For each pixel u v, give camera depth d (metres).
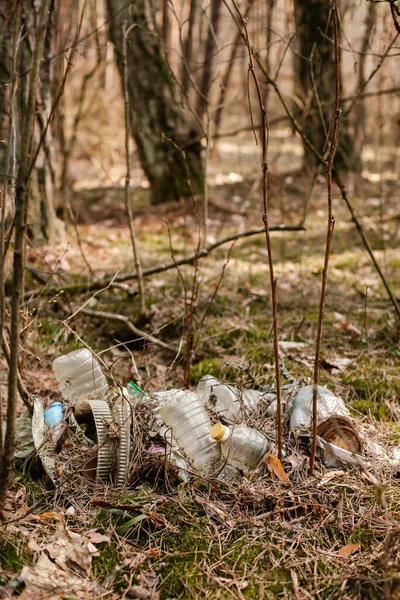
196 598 2.08
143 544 2.31
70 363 2.98
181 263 4.27
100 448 2.58
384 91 5.33
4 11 4.36
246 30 2.27
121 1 7.18
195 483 2.54
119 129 11.91
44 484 2.61
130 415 2.64
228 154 13.40
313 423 2.46
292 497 2.43
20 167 2.02
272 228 4.09
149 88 7.91
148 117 8.05
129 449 2.57
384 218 7.29
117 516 2.42
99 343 4.11
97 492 2.54
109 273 5.33
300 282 5.27
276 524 2.36
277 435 2.54
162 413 2.73
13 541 2.23
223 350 3.93
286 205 8.06
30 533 2.30
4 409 3.08
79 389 2.96
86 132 11.14
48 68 5.32
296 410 2.90
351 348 4.04
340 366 3.71
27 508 2.44
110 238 6.64
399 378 3.57
